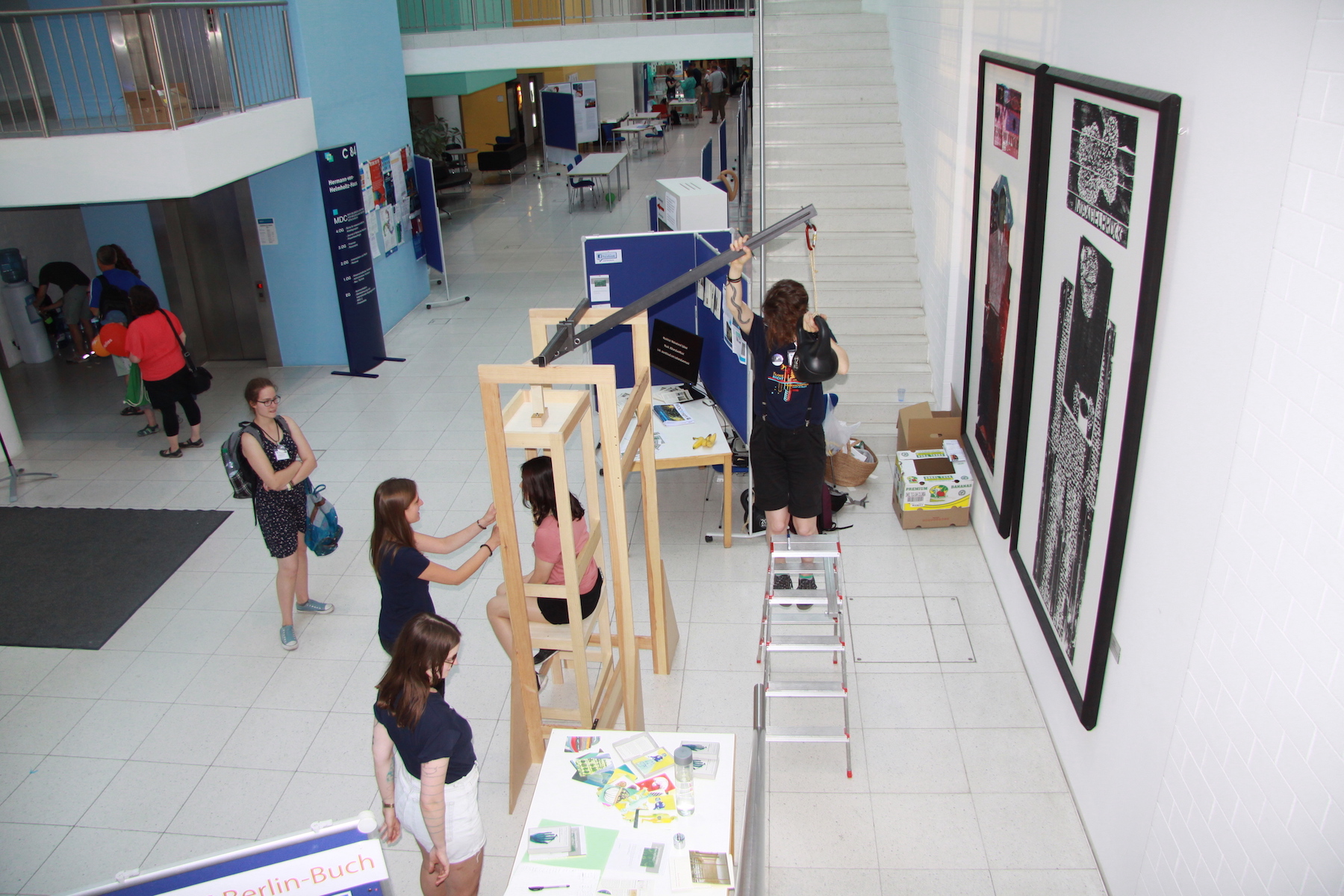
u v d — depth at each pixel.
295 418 8.27
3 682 5.09
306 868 2.54
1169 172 2.77
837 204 8.30
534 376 3.64
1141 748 3.22
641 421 4.43
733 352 6.15
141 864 3.95
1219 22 2.55
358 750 4.56
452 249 13.73
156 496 7.05
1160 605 3.03
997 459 5.11
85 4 8.41
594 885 2.93
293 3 8.29
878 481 6.71
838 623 4.39
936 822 3.97
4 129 7.25
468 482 7.03
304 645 5.34
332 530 5.29
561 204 16.59
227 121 7.27
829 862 3.79
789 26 9.26
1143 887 3.23
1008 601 5.17
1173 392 2.88
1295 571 2.23
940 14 6.73
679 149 21.69
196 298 9.61
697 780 3.33
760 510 6.07
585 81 21.20
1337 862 2.05
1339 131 2.03
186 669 5.16
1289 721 2.26
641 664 5.04
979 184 5.41
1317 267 2.12
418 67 10.91
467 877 3.39
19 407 8.75
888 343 7.47
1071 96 3.66
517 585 3.93
